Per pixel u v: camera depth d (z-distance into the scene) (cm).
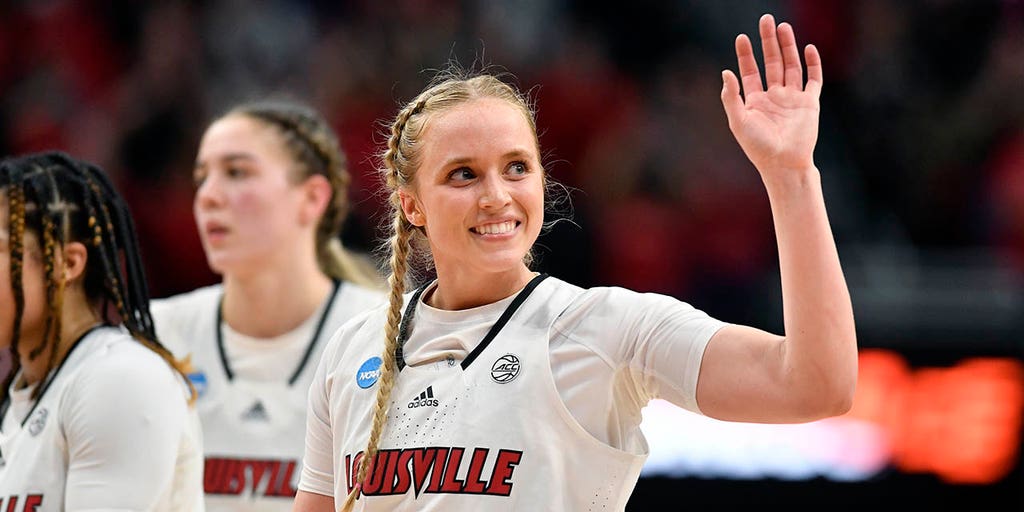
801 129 550
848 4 2239
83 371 687
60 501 674
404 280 638
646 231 1895
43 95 2197
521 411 575
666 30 2239
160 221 1938
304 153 1073
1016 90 2047
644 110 2112
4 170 709
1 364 820
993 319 1479
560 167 2102
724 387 556
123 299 734
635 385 589
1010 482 1442
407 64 2162
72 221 720
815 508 1448
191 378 1056
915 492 1452
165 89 2092
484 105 597
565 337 589
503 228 593
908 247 1883
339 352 655
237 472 1024
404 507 584
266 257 1045
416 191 619
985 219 1934
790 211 542
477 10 2241
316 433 661
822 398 533
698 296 1856
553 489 568
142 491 665
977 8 2170
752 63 578
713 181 1978
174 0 2217
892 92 2133
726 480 1446
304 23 2233
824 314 530
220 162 1052
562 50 2217
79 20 2250
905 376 1471
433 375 603
